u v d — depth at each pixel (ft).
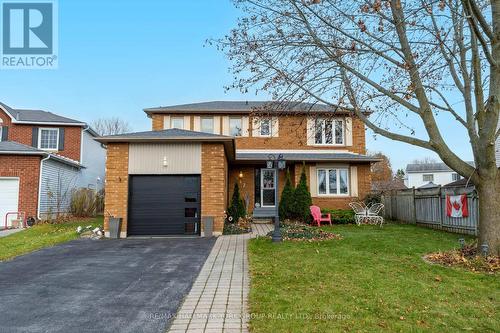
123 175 41.96
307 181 62.75
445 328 13.60
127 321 14.65
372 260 25.68
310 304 16.15
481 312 15.30
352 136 67.31
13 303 17.02
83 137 76.43
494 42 24.35
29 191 55.67
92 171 82.74
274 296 17.31
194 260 27.07
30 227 51.62
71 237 39.70
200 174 42.32
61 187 65.51
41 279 21.57
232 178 64.28
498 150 54.60
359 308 15.67
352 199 62.28
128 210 41.57
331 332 13.08
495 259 23.57
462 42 27.45
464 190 40.93
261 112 30.30
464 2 22.76
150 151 42.45
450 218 43.39
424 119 26.43
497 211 24.93
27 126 71.92
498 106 24.34
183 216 41.91
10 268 24.59
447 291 18.11
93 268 24.53
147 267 24.75
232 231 43.78
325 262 25.11
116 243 35.94
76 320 14.79
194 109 65.67
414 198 53.01
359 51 26.32
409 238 36.86
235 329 13.52
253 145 66.23
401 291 18.11
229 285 19.81
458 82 28.04
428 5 23.06
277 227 35.60
